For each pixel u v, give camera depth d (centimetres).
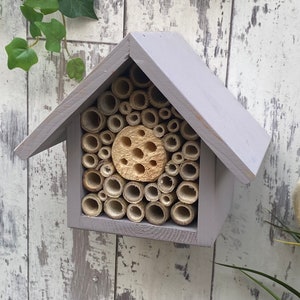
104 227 72
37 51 89
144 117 70
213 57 82
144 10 84
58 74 89
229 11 81
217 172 69
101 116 71
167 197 70
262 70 81
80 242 93
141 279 91
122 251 91
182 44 80
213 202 68
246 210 84
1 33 90
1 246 97
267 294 86
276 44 80
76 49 87
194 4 82
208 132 64
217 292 88
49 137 69
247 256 86
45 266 95
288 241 83
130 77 70
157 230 71
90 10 85
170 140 70
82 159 72
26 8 85
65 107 68
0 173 95
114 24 85
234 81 82
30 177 93
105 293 93
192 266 88
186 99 64
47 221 94
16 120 92
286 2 78
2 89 92
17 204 95
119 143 71
